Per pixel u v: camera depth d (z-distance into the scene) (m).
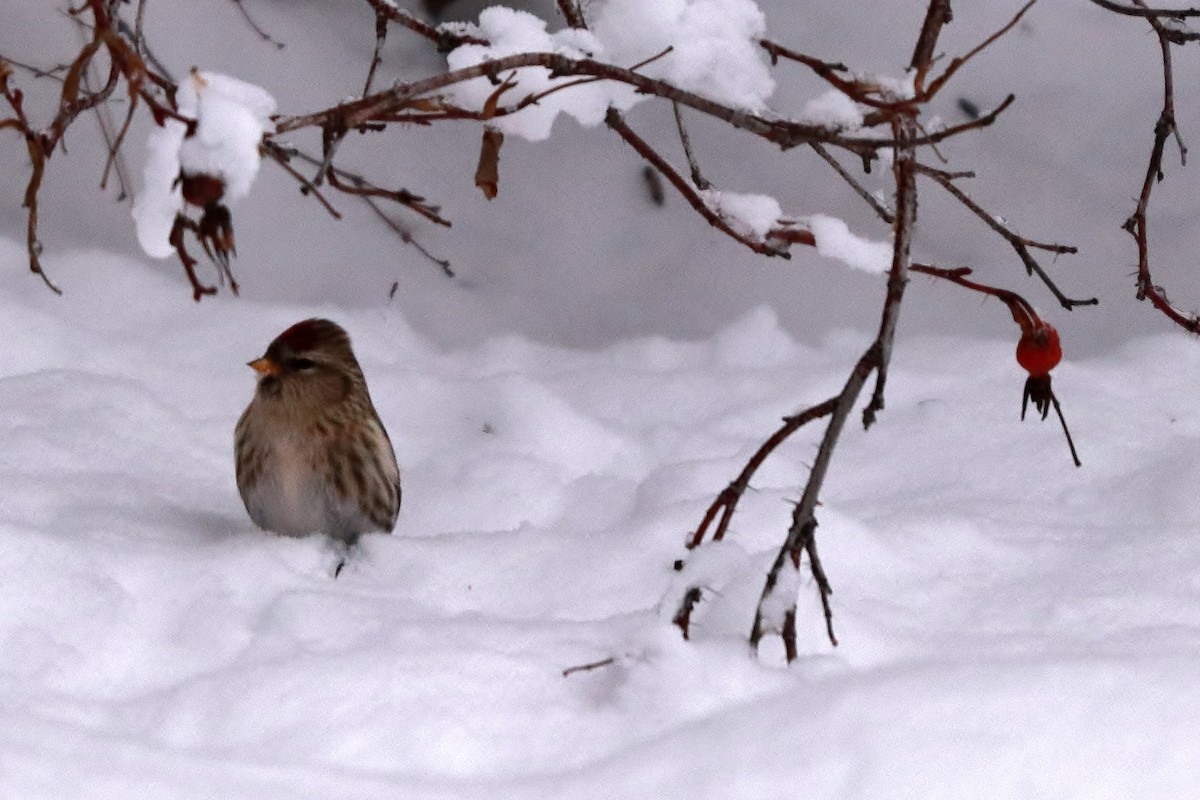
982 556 8.24
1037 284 11.47
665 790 5.39
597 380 11.24
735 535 8.04
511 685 6.14
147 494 8.67
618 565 7.79
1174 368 11.12
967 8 11.16
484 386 10.89
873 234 11.49
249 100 5.72
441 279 11.83
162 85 6.62
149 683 6.44
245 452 8.00
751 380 11.13
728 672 6.12
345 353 7.96
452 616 7.02
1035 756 5.45
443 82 5.98
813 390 10.95
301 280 11.69
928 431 10.27
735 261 11.77
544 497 9.60
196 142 5.16
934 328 11.63
